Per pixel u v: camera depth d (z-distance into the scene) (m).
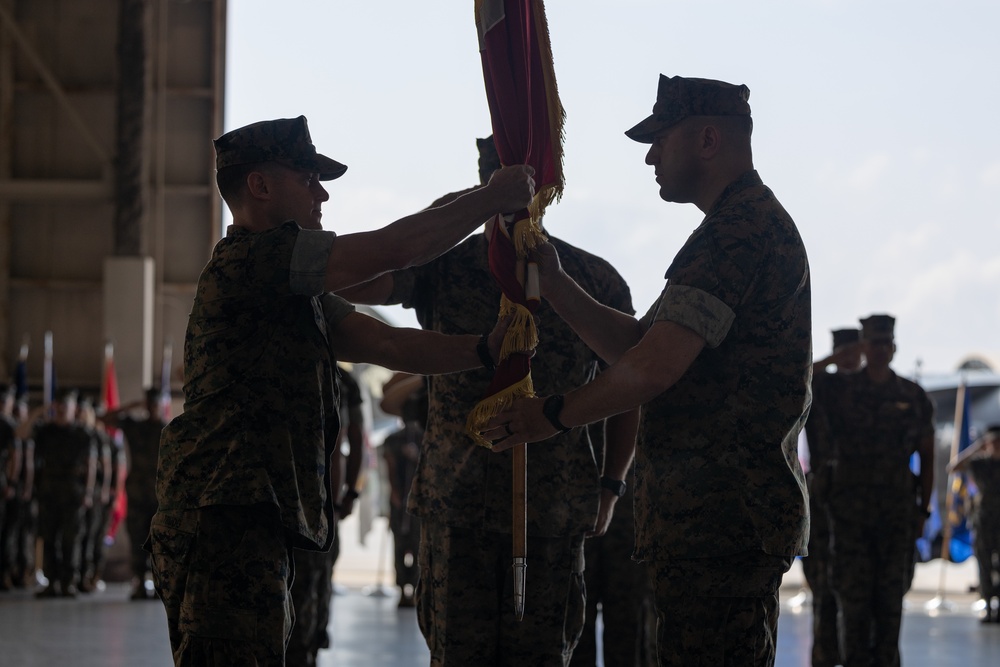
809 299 3.28
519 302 3.45
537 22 3.59
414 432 12.73
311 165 3.25
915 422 7.14
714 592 3.11
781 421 3.15
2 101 16.91
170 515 3.05
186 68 17.17
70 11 17.09
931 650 9.53
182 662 3.01
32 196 16.56
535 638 3.88
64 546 13.43
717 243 3.13
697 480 3.13
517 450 3.59
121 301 16.44
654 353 3.08
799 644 9.64
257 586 2.98
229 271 3.10
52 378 15.66
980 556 12.39
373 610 12.28
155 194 17.02
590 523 3.97
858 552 7.00
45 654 8.23
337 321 3.46
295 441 3.08
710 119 3.31
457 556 3.89
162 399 13.23
